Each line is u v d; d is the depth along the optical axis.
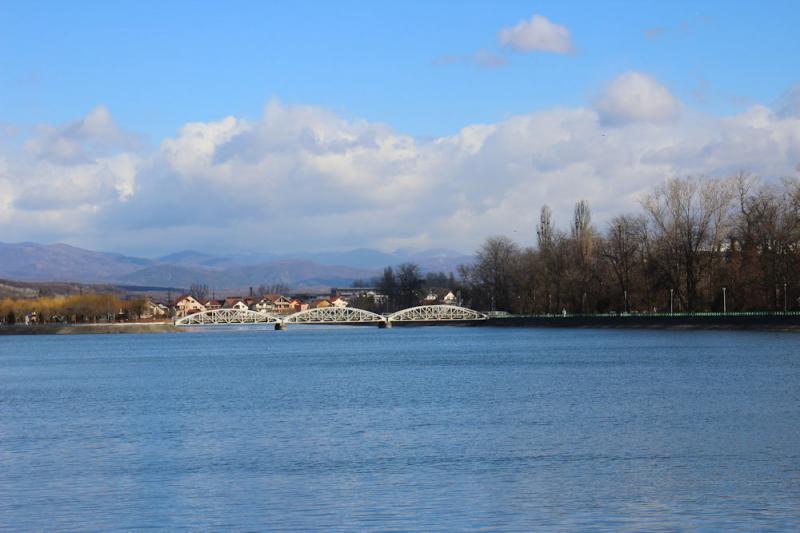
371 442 60.25
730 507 41.47
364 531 38.78
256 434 64.94
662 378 100.31
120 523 40.56
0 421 75.62
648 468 49.78
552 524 39.47
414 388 97.56
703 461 51.28
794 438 58.12
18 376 132.38
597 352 153.12
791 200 182.75
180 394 97.44
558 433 62.12
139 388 106.69
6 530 39.62
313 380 112.69
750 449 54.50
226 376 123.38
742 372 104.19
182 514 41.91
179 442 62.00
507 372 116.50
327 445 59.41
